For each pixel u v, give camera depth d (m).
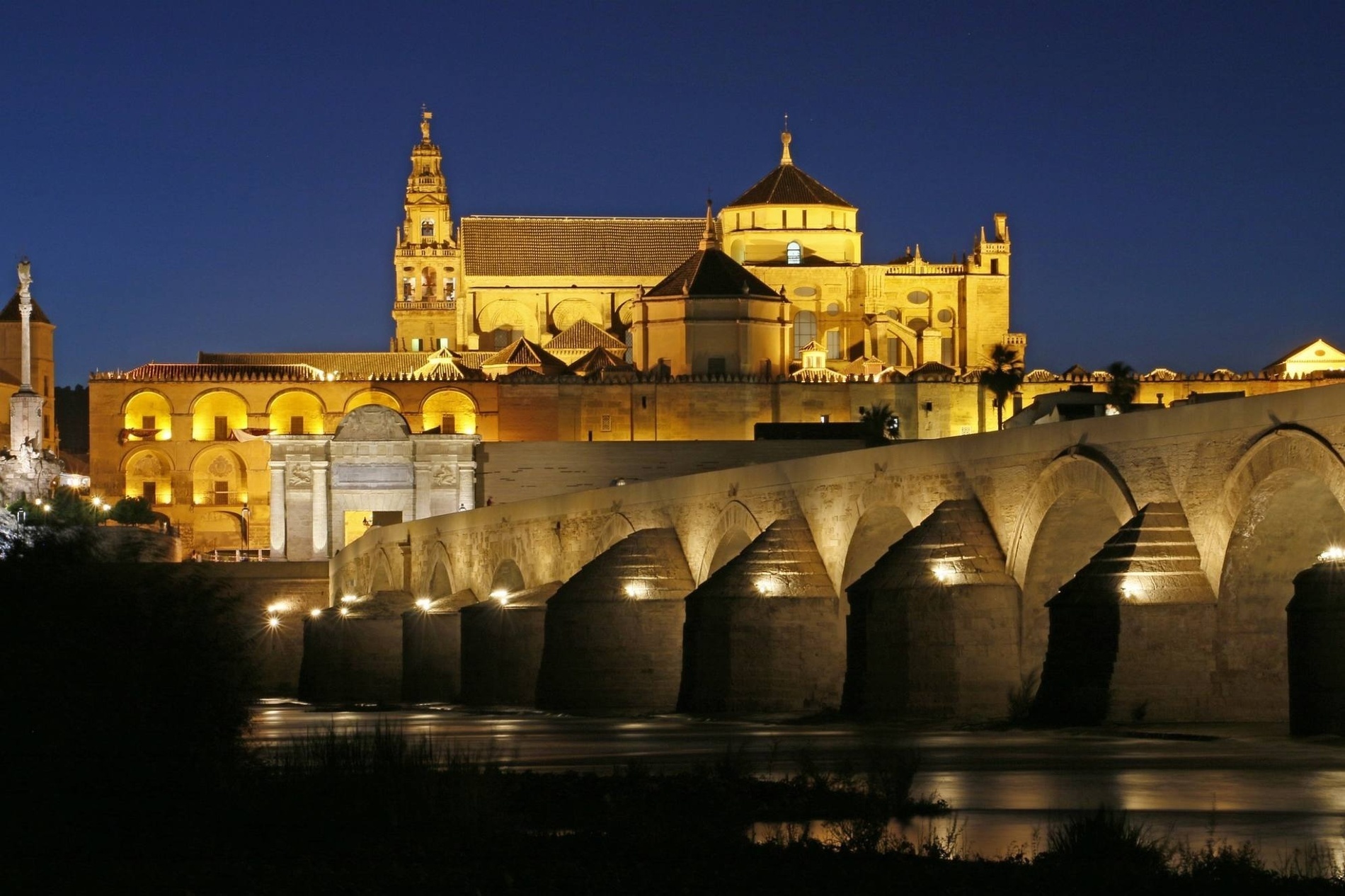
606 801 34.84
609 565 74.00
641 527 80.25
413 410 179.12
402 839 31.72
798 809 34.09
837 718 56.06
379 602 109.31
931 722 53.56
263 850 30.86
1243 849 27.55
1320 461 43.09
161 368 185.00
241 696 41.16
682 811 33.91
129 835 32.34
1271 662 46.97
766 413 174.62
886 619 55.09
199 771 37.12
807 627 63.81
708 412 174.12
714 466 151.75
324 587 136.38
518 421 175.88
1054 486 53.06
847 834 30.62
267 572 136.12
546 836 31.58
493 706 82.12
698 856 29.23
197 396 182.25
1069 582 48.97
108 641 38.75
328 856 30.16
